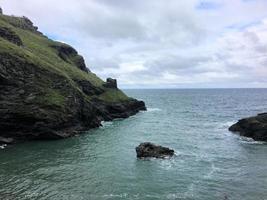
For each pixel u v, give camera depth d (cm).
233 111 17525
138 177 5266
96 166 5862
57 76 9831
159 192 4628
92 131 9856
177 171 5609
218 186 4891
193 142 8219
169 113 16050
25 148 7238
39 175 5284
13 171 5469
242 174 5497
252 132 8869
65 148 7306
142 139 8588
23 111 8169
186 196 4491
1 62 8481
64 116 8900
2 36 11506
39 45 15362
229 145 7862
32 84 8925
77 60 17350
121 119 13162
